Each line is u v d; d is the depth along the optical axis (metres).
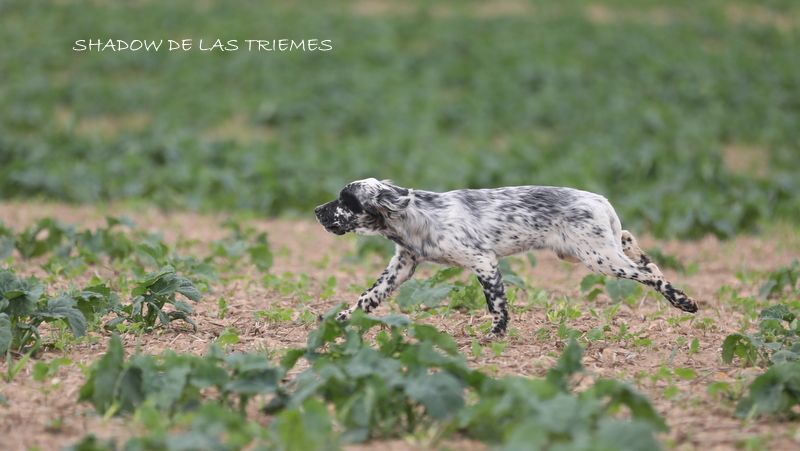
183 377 7.38
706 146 27.47
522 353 9.53
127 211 19.50
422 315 10.72
